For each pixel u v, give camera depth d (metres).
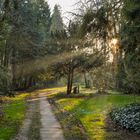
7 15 32.69
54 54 49.12
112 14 14.36
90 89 55.75
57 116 25.73
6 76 33.94
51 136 17.34
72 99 40.94
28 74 65.75
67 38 44.44
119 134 17.22
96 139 16.33
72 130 19.05
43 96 50.44
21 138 16.69
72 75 49.22
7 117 24.58
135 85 25.59
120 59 17.75
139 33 15.59
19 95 52.47
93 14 14.29
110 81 35.94
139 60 17.83
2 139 16.20
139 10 14.35
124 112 21.27
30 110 30.33
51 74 51.16
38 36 64.88
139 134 16.75
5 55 55.91
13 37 50.72
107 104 30.28
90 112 26.31
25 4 55.00
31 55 63.69
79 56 43.09
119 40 15.62
